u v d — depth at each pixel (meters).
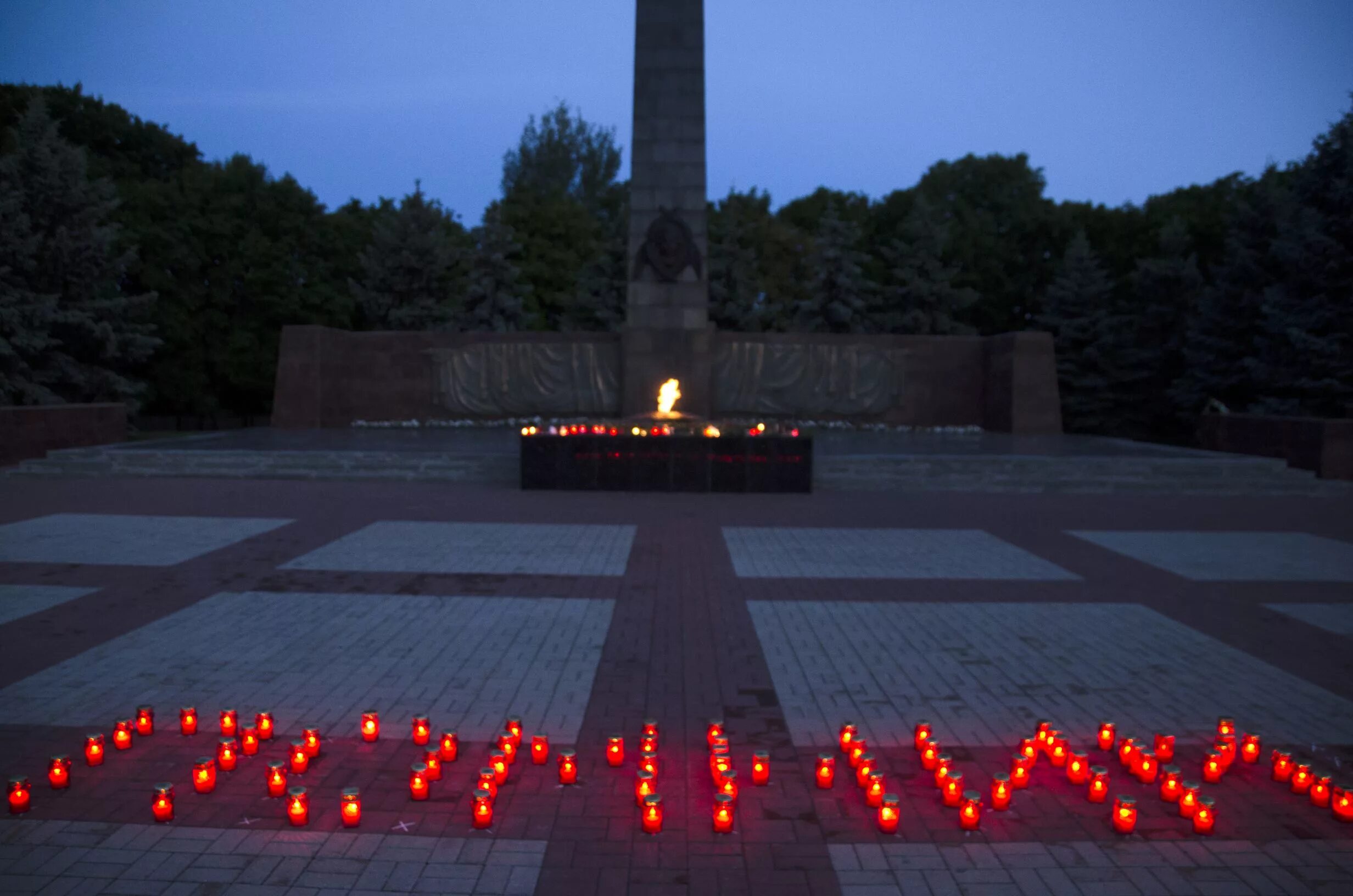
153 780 5.51
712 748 5.64
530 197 54.22
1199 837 5.01
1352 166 28.95
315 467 18.98
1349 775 5.77
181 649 7.86
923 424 29.14
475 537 12.94
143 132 45.62
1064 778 5.71
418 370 28.16
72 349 29.98
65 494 16.80
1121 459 19.28
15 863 4.57
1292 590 10.52
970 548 12.70
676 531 13.60
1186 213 47.94
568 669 7.48
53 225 29.23
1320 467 21.02
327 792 5.36
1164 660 7.92
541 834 4.93
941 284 41.09
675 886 4.45
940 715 6.63
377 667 7.48
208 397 45.00
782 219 59.91
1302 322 29.55
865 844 4.88
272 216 44.88
